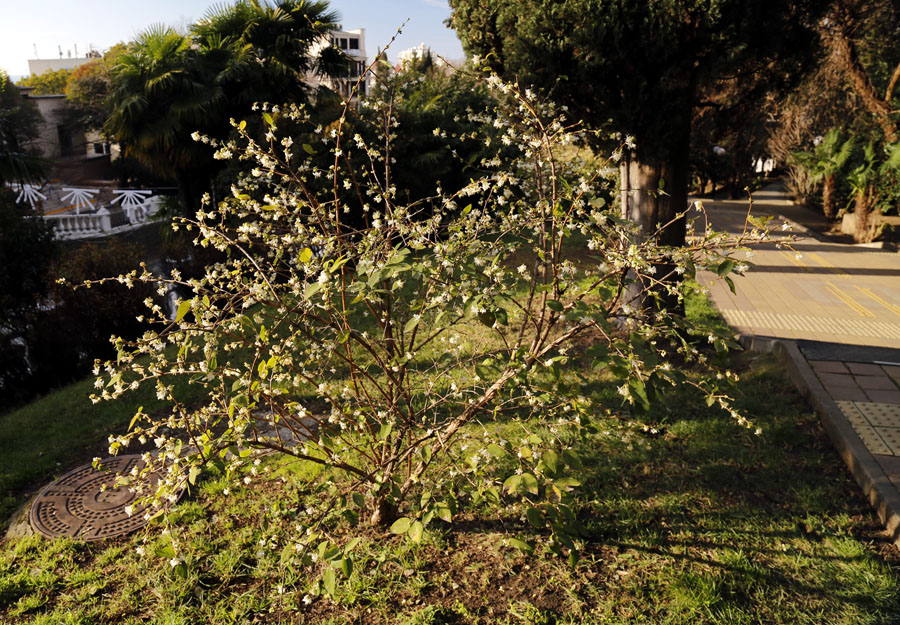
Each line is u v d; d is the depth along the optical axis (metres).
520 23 5.89
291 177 3.24
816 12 5.89
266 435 4.88
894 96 17.75
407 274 2.61
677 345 6.39
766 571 3.15
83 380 7.55
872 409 5.02
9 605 3.14
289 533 3.51
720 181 28.12
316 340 3.23
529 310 3.19
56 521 3.89
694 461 4.29
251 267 3.79
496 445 2.89
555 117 5.29
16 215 9.88
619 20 5.36
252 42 14.38
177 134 13.32
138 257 9.52
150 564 3.38
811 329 7.92
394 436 3.34
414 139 11.50
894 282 11.10
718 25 5.31
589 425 2.84
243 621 2.90
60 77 56.94
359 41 67.06
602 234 2.90
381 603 2.99
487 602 3.01
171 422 2.77
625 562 3.27
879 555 3.32
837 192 19.67
